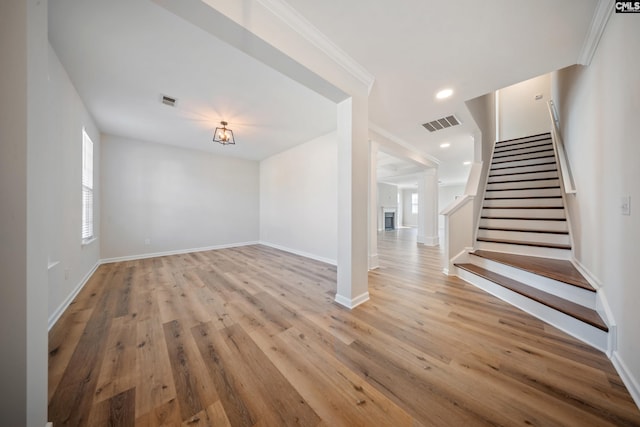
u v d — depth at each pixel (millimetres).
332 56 1894
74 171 2518
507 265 2508
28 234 822
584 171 2162
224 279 3129
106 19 1608
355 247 2244
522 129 5965
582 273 2062
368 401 1129
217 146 4883
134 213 4336
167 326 1862
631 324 1212
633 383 1144
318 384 1240
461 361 1420
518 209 3332
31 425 823
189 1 1169
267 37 1462
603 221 1647
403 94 2611
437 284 2863
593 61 1863
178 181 4898
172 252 4820
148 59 2057
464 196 3287
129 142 4281
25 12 819
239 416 1046
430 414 1056
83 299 2418
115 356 1476
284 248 5297
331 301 2373
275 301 2375
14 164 801
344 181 2246
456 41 1792
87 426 991
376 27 1657
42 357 880
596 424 999
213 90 2588
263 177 6090
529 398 1136
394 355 1486
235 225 5812
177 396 1157
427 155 5449
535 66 2094
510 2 1443
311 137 4336
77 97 2617
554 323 1819
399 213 12844
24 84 814
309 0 1447
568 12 1512
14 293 796
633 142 1226
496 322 1898
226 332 1773
